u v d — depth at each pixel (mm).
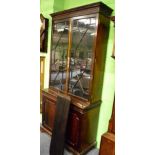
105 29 1905
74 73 2102
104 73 2090
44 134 2520
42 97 2551
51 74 2520
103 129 2178
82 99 1999
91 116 2037
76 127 1975
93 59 1829
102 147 1789
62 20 2193
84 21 1896
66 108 1976
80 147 1977
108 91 2086
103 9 1760
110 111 2092
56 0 2586
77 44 2020
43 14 2830
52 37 2438
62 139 1981
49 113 2439
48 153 2148
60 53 2314
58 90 2355
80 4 2383
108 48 2016
